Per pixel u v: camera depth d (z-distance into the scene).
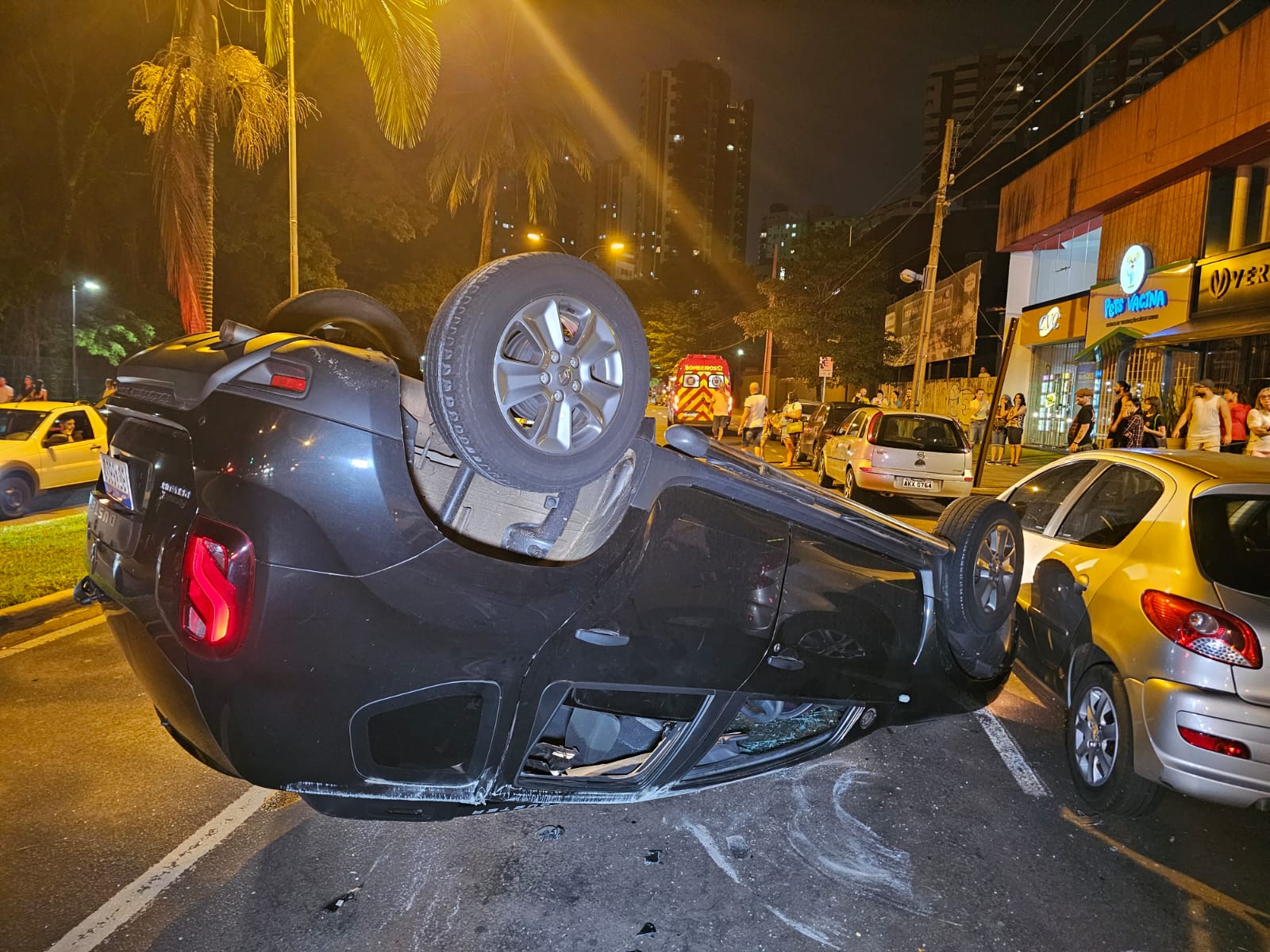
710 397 26.11
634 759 3.44
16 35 24.08
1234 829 3.74
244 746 2.49
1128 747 3.62
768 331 33.09
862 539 3.63
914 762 4.32
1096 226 25.09
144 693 4.98
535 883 3.17
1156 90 19.25
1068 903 3.15
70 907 2.97
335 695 2.51
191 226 12.52
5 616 6.29
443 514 2.95
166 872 3.19
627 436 2.86
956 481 12.46
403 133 13.66
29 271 24.03
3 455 10.88
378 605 2.50
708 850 3.43
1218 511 3.86
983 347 36.44
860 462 12.78
